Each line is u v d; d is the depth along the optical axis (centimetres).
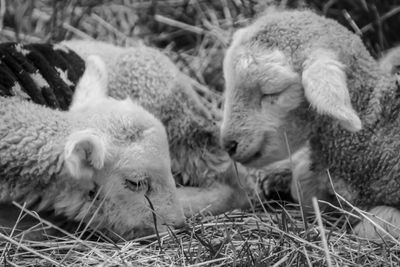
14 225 773
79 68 915
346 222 800
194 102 962
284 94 816
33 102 829
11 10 1241
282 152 845
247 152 836
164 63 978
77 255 749
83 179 770
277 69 809
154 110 952
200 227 812
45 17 1238
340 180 843
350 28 1172
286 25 834
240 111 834
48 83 866
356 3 1179
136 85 955
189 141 948
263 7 1192
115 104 818
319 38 823
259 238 759
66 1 1241
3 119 783
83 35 1208
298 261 716
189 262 721
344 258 725
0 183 779
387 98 824
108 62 973
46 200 787
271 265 714
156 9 1250
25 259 736
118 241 803
